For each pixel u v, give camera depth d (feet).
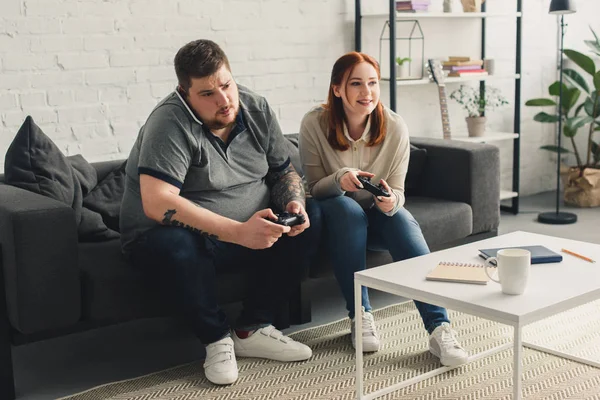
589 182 15.03
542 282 6.09
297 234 7.96
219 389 7.41
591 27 16.12
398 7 13.12
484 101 14.62
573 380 7.37
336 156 8.72
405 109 14.34
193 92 7.55
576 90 15.14
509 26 15.58
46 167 8.29
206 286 7.59
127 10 10.69
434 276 6.23
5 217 7.00
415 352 8.19
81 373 7.93
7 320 7.25
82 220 8.62
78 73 10.37
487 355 7.89
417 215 9.61
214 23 11.54
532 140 16.47
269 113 8.39
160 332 9.12
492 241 7.38
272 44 12.21
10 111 9.90
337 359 8.05
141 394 7.33
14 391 7.35
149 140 7.52
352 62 8.38
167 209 7.40
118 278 7.48
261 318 8.13
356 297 6.64
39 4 9.94
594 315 9.15
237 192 8.13
